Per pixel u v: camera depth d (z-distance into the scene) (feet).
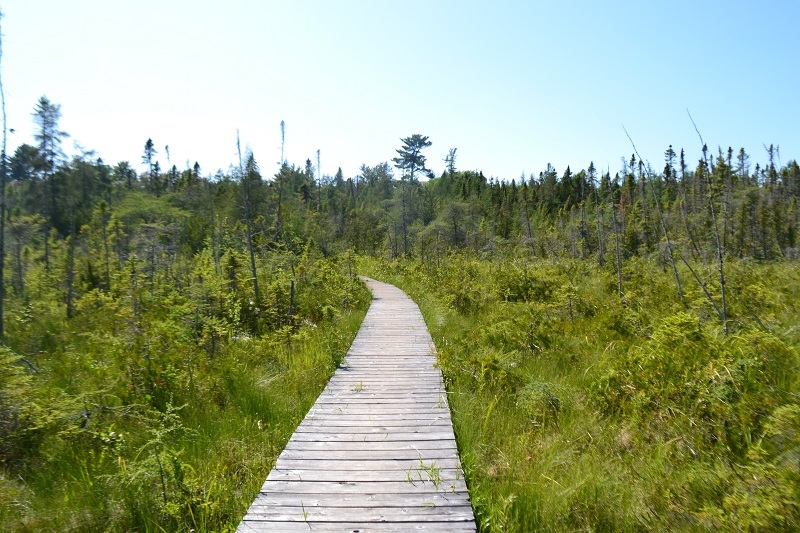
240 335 31.37
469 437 15.80
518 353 24.72
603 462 14.26
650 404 16.44
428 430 16.52
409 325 37.45
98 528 11.71
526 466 14.17
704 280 31.86
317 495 12.13
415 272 71.77
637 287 37.81
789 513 10.16
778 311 25.68
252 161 99.09
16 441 15.16
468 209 145.38
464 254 80.84
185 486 12.44
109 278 56.80
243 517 11.19
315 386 22.15
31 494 13.24
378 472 13.39
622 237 76.13
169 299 35.83
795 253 63.52
